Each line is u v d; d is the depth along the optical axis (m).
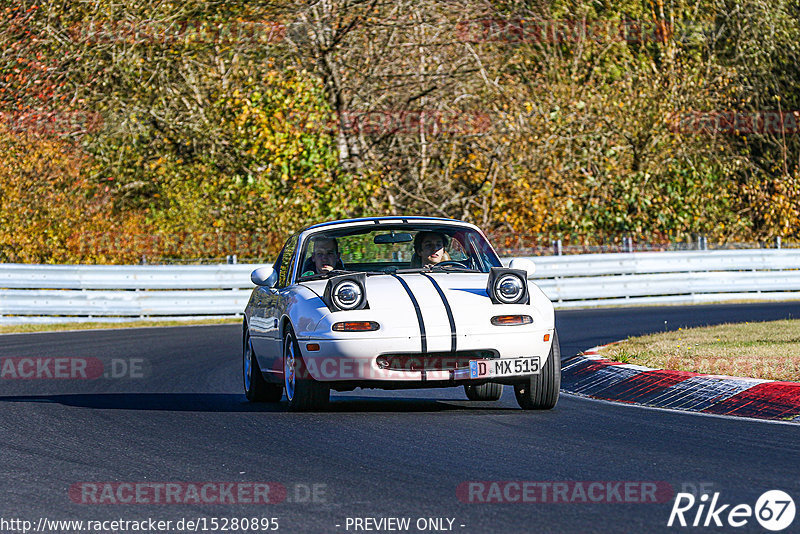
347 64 95.44
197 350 56.94
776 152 121.31
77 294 77.00
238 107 92.19
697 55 114.62
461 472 22.94
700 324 62.41
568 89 103.06
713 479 21.52
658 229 101.94
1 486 22.62
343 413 32.59
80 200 92.38
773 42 118.25
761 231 108.44
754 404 30.89
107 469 24.28
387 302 30.89
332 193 90.69
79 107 97.75
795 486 20.69
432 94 97.25
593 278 85.06
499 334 30.58
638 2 116.56
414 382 30.45
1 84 97.12
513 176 95.75
